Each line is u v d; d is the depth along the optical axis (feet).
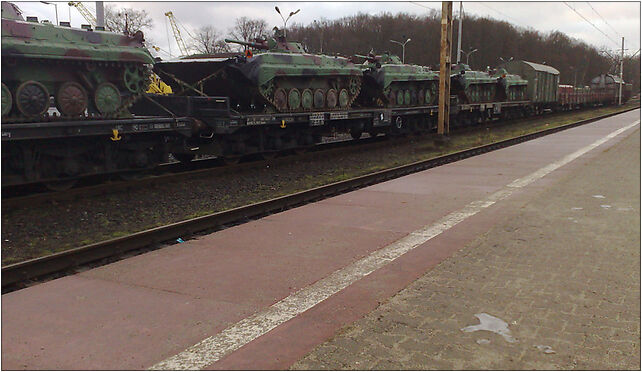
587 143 60.80
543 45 335.88
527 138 67.72
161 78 50.80
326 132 56.29
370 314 14.52
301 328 13.76
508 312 14.53
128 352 12.60
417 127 75.36
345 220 25.62
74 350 12.72
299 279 17.38
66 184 34.50
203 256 20.07
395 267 18.37
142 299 15.87
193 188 36.60
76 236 25.67
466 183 35.68
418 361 12.03
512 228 23.38
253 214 27.99
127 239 21.75
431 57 279.08
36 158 32.63
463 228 23.52
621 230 22.79
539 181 35.70
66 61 33.04
